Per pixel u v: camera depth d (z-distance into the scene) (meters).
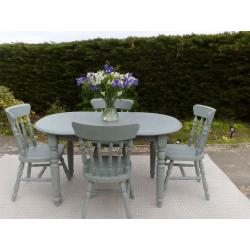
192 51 6.02
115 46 6.10
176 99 6.30
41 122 3.12
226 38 5.90
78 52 6.19
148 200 3.12
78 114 3.59
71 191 3.33
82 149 2.61
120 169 2.75
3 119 5.71
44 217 2.77
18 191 3.30
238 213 2.84
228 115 6.30
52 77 6.40
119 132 2.45
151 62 6.11
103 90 3.06
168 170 3.10
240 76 5.94
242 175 3.78
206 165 4.05
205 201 3.09
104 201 3.11
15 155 4.39
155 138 2.87
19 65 6.39
